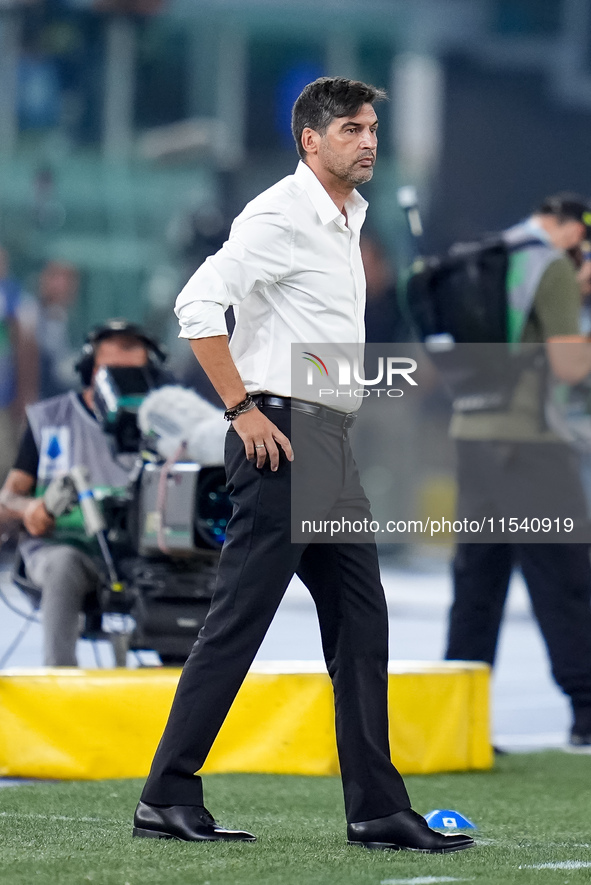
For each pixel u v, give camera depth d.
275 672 17.73
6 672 17.89
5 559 47.09
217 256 12.90
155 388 19.44
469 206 70.56
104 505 18.94
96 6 69.06
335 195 13.21
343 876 11.68
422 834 12.98
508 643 36.34
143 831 13.19
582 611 21.02
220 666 12.95
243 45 72.06
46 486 20.12
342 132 12.98
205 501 17.84
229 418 12.87
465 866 12.26
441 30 71.62
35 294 65.25
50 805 15.29
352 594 13.21
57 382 53.31
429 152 71.44
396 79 72.50
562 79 70.81
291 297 12.99
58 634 19.03
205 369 12.84
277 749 17.66
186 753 13.09
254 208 13.02
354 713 13.18
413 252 22.69
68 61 69.19
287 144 73.00
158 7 70.06
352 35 72.81
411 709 18.23
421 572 53.66
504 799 16.61
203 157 69.12
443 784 17.62
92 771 17.27
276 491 12.84
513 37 71.00
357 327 13.18
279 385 12.91
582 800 16.59
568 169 71.06
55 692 17.44
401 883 11.44
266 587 12.89
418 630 38.31
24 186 66.50
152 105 70.81
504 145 71.00
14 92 68.44
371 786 13.11
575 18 70.69
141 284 66.88
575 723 21.34
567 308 20.77
